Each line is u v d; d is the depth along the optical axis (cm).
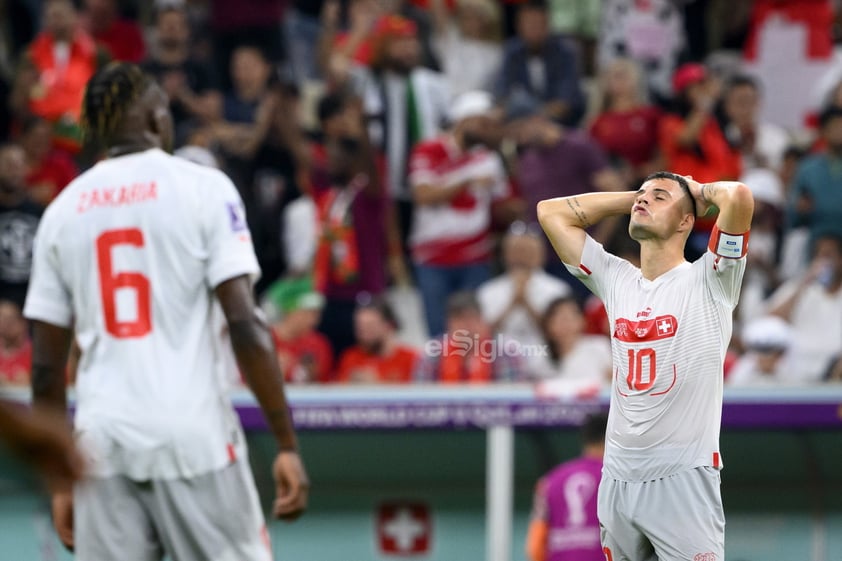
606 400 2672
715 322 1285
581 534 2341
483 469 2756
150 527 1333
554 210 1383
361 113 3331
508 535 2719
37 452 561
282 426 1377
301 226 3378
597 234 3138
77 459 568
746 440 2761
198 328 1338
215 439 1328
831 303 3108
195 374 1327
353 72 3656
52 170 3403
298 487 1386
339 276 3209
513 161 3456
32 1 4088
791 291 3147
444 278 3281
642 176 3509
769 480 2769
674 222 1308
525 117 3503
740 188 1263
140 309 1328
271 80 3772
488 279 3300
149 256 1332
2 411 552
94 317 1338
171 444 1307
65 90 3578
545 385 2688
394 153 3562
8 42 4106
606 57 4012
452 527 2761
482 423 2691
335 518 2764
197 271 1338
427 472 2764
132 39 4053
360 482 2766
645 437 1282
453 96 3991
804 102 4003
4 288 3253
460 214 3272
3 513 2612
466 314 2770
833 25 4162
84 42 3666
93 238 1343
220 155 3441
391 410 2695
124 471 1312
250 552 1349
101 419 1312
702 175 3494
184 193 1343
